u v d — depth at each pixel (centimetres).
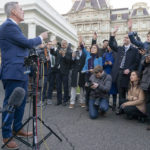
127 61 431
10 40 221
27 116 387
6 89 235
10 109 150
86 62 482
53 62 573
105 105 386
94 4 4647
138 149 233
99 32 4506
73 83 479
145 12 4544
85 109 474
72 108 483
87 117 394
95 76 422
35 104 212
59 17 2017
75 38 2812
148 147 240
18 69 227
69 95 614
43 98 523
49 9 1698
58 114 414
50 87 537
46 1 1617
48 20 1725
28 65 217
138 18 4434
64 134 285
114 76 449
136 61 435
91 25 4578
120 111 424
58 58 521
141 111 354
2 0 1515
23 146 239
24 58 215
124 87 439
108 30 4522
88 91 450
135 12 4578
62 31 2200
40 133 288
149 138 273
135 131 305
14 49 225
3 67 229
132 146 243
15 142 247
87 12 4588
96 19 4494
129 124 346
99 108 384
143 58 355
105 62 491
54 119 371
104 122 357
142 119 360
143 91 363
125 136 280
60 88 528
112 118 390
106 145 245
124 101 407
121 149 233
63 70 516
